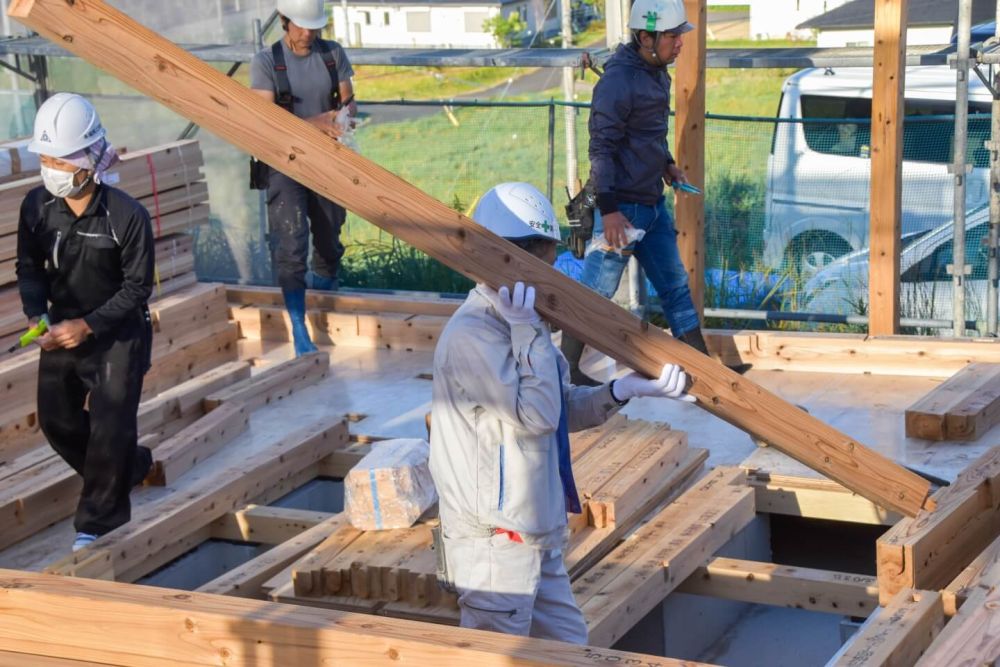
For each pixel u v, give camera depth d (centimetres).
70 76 941
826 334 707
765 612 571
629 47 598
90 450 498
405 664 292
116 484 504
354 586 449
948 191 891
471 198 1767
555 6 3588
